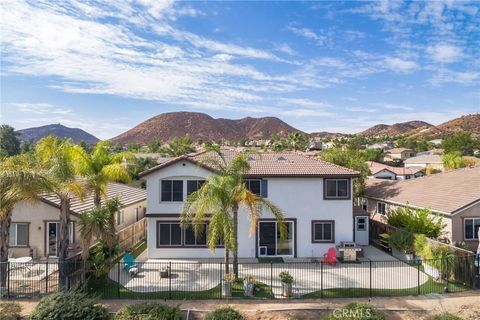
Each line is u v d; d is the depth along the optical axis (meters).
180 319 14.30
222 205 18.42
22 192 16.59
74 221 23.95
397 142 182.50
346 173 24.64
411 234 23.25
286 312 15.33
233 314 14.01
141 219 33.09
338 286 18.44
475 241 24.44
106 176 23.36
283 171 24.92
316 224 25.02
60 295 14.66
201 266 22.20
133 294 17.30
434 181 33.09
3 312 14.15
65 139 22.16
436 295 17.12
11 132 96.06
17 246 23.61
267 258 24.44
